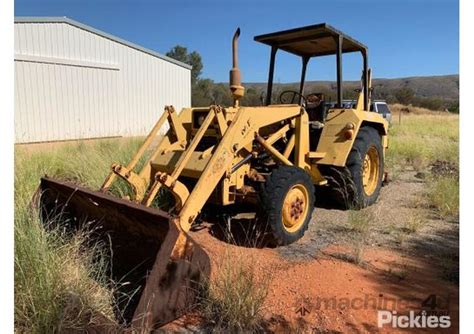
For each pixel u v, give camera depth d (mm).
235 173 3619
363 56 5309
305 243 3715
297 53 5496
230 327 2328
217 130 3766
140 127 15547
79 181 5164
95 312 2229
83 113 13422
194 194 2982
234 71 3758
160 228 2512
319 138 4746
